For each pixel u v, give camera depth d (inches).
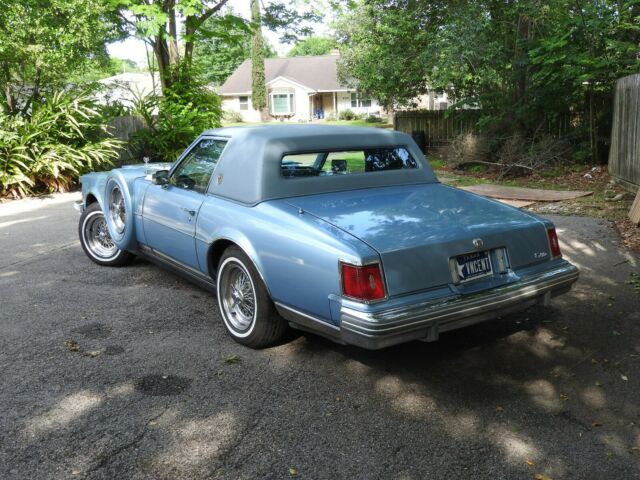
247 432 121.1
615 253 251.1
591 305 191.6
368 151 180.4
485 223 147.9
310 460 111.5
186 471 108.1
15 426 122.6
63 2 509.4
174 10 651.5
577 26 497.0
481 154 577.3
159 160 624.7
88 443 116.7
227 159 171.9
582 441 117.0
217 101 702.5
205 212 172.9
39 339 169.5
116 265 246.2
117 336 171.9
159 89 724.7
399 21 667.4
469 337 169.0
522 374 146.1
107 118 560.4
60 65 506.0
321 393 137.4
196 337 171.6
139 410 129.5
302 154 167.3
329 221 143.3
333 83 2041.1
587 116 549.6
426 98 1533.0
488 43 568.4
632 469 108.1
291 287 142.3
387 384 141.8
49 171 463.8
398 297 129.1
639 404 130.7
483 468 108.8
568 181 474.9
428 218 148.0
